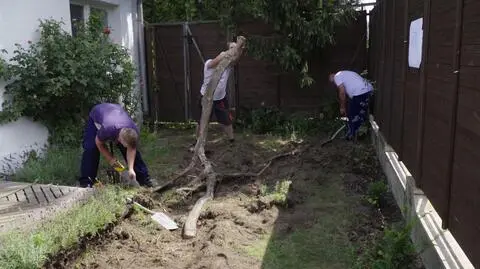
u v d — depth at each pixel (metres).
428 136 3.68
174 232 4.47
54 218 3.93
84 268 3.75
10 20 6.18
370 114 8.37
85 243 3.95
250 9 8.66
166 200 5.33
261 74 9.42
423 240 3.46
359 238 4.18
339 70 9.15
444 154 3.19
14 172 5.95
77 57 6.68
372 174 6.11
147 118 10.13
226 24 8.92
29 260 3.23
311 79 8.64
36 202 4.40
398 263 3.42
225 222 4.52
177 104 10.14
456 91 2.89
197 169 6.41
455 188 2.94
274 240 4.21
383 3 6.59
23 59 6.19
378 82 7.22
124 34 9.13
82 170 5.43
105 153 5.09
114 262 3.87
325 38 8.42
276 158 6.95
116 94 7.53
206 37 9.61
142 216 4.74
